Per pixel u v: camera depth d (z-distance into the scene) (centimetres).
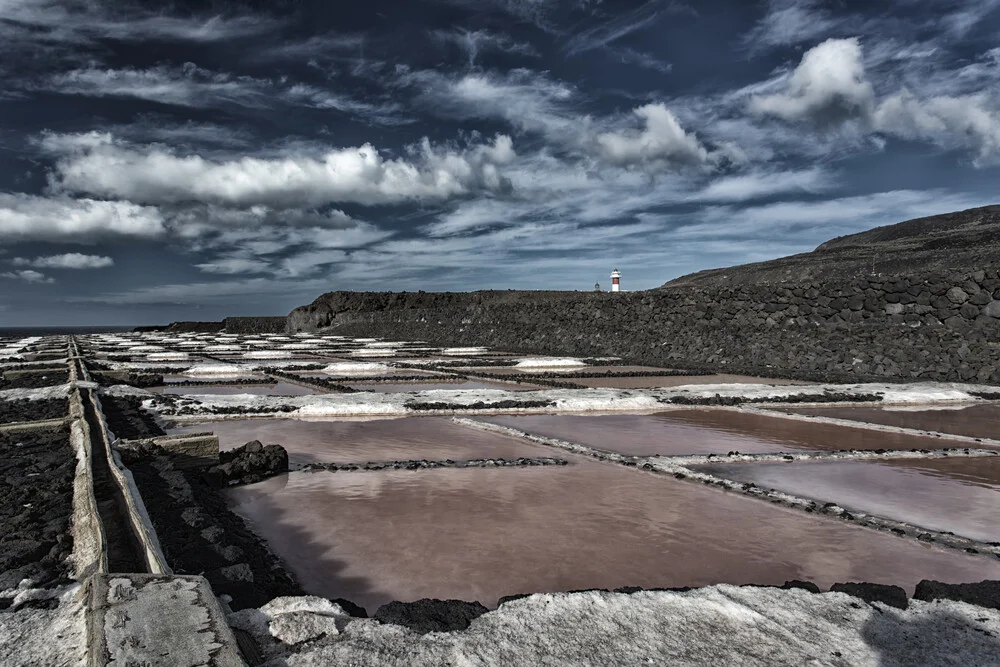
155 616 331
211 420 1181
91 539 483
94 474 698
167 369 2208
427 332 4681
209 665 286
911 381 1792
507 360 2652
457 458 875
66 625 364
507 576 488
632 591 420
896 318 2150
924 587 432
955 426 1138
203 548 493
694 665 322
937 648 345
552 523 608
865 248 6175
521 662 322
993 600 407
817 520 622
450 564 511
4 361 2691
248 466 782
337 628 359
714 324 2653
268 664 316
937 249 5162
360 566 508
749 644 345
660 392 1472
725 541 564
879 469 826
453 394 1427
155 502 608
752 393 1452
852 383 1748
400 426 1121
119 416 1150
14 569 447
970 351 1866
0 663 321
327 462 857
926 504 681
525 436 1010
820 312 2341
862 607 395
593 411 1286
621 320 3114
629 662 324
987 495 716
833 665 325
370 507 659
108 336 7050
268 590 441
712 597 405
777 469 822
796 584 438
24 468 751
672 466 812
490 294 6725
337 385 1750
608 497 691
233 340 5216
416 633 356
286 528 598
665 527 598
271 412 1238
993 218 6956
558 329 3481
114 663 283
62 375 2041
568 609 385
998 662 330
